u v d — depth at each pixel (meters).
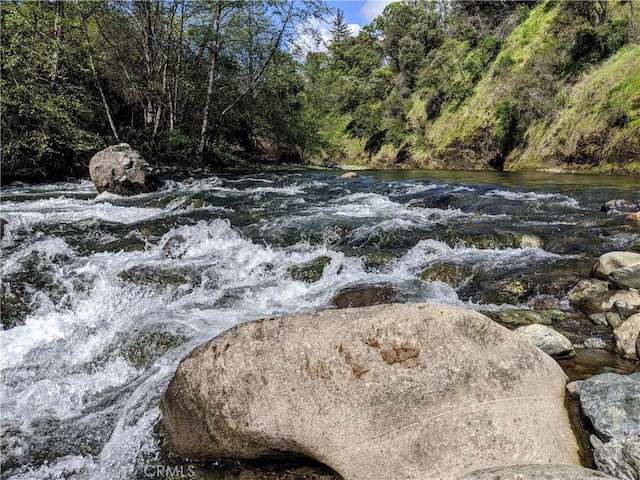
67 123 13.20
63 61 14.74
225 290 5.07
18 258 5.88
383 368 2.35
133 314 4.61
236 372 2.45
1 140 12.12
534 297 4.67
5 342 4.23
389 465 2.18
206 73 21.77
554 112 23.06
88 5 15.77
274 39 20.69
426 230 6.94
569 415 2.43
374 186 12.70
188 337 3.97
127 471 2.62
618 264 4.74
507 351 2.53
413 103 40.72
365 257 5.91
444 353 2.38
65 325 4.55
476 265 5.41
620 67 20.48
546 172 20.48
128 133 17.59
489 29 36.59
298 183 13.64
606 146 18.78
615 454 2.04
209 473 2.55
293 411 2.34
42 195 10.69
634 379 2.55
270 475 2.48
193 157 20.09
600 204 8.84
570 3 24.81
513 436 2.18
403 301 4.58
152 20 18.69
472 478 1.90
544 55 25.38
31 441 2.88
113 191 10.71
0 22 12.94
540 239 6.27
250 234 6.99
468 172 22.84
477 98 31.44
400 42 45.31
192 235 6.59
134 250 6.40
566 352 3.36
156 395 3.16
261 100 23.22
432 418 2.24
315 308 4.56
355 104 49.47
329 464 2.30
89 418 3.10
